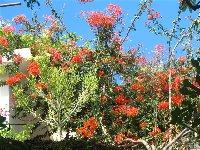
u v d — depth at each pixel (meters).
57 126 13.60
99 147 11.22
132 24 14.07
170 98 13.07
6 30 14.85
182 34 13.44
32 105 14.45
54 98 13.86
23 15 15.73
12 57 14.46
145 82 14.09
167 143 12.52
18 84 14.21
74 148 10.30
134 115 13.07
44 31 15.73
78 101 13.45
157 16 13.45
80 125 13.80
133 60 14.51
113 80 14.20
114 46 14.25
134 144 12.80
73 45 15.01
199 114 2.14
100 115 13.43
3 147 2.86
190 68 13.62
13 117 14.36
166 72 14.17
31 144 9.46
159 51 14.53
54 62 14.87
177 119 2.15
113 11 14.09
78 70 14.42
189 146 12.25
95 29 14.20
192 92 2.16
